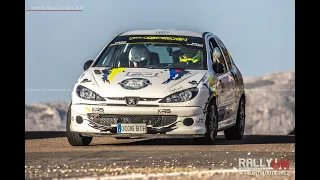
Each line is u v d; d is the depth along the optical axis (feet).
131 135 118.83
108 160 99.76
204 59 128.06
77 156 104.73
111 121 119.34
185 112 118.73
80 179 81.46
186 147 117.70
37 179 82.53
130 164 95.40
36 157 103.55
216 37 140.77
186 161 98.12
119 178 81.51
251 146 119.03
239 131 139.54
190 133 118.93
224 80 131.34
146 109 118.32
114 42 131.64
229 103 133.39
